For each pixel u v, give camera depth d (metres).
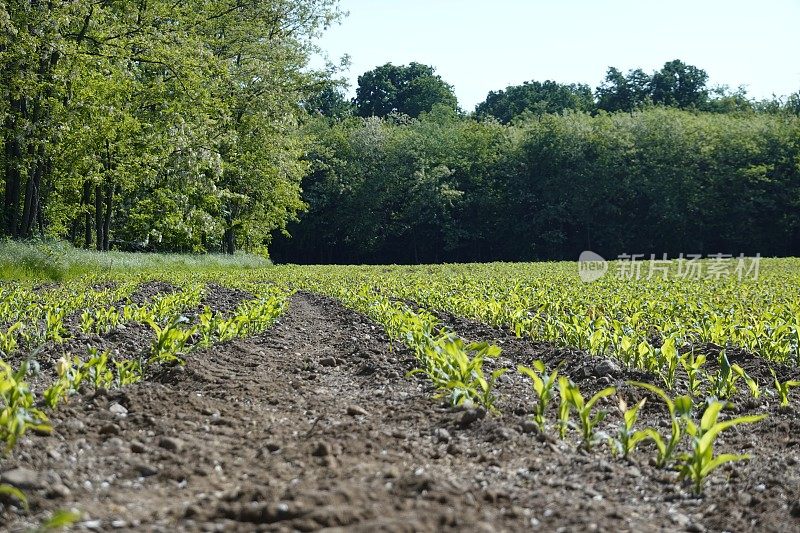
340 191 74.62
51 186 32.44
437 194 75.56
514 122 92.62
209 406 7.02
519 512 4.25
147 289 20.14
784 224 71.69
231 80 41.97
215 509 4.09
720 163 74.06
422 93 107.06
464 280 24.66
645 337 10.34
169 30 33.75
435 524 3.78
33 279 23.19
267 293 18.02
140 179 36.41
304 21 46.38
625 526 4.24
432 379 7.90
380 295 16.62
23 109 29.31
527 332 12.40
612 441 5.76
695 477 5.00
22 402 5.58
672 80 100.69
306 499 4.11
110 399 6.86
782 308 13.06
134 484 4.84
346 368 9.97
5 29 27.06
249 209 49.94
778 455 5.89
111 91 31.17
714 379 7.93
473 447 5.75
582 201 74.88
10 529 3.95
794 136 74.12
